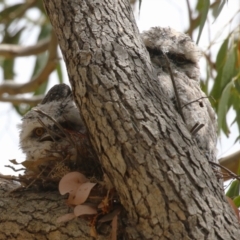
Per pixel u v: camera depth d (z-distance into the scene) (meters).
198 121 7.29
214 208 5.78
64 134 7.18
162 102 6.07
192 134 6.56
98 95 5.98
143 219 5.82
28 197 6.76
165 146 5.84
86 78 6.05
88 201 6.20
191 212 5.70
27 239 6.50
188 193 5.75
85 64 6.09
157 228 5.75
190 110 7.32
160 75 7.65
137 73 6.10
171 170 5.77
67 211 6.47
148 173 5.77
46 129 7.23
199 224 5.68
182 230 5.67
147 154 5.80
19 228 6.54
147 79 6.12
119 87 5.98
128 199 5.87
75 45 6.20
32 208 6.61
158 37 8.93
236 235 5.74
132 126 5.87
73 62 6.17
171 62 8.80
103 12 6.36
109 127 5.91
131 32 6.36
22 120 8.02
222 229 5.71
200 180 5.84
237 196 7.92
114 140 5.88
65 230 6.32
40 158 7.02
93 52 6.12
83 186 6.12
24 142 7.75
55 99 7.91
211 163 6.96
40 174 6.75
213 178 5.98
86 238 6.23
